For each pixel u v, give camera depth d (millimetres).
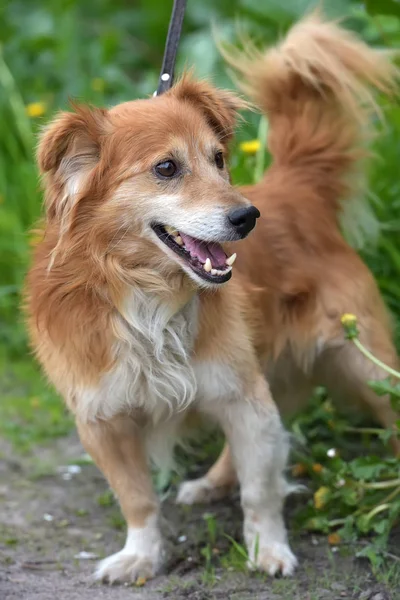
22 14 10953
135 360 4734
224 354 4812
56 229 4777
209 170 4652
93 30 10961
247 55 6715
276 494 4988
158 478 6039
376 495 5117
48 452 6574
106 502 5844
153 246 4621
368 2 6598
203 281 4516
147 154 4535
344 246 5621
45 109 9406
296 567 4895
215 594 4695
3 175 8859
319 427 6191
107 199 4555
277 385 5688
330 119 5805
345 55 5723
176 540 5355
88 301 4680
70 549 5305
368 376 5391
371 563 4848
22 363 7887
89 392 4781
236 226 4484
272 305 5379
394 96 6211
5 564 5082
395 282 6598
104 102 9406
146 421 5062
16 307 8273
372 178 6832
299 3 8180
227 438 5020
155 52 10711
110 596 4703
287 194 5621
